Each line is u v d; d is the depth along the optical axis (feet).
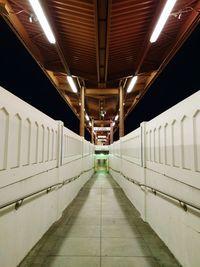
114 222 17.75
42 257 11.46
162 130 14.15
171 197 11.72
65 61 31.68
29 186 12.06
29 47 28.37
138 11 21.29
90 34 25.13
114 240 13.89
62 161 20.33
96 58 31.42
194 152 9.64
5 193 9.22
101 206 23.52
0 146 8.96
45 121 15.17
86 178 45.32
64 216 19.47
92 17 21.77
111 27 23.49
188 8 21.88
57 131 18.79
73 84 38.86
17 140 10.57
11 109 9.80
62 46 28.60
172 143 12.32
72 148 27.17
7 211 9.30
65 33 25.52
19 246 10.61
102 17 21.16
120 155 38.73
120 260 11.24
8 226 9.39
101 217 19.21
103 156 74.02
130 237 14.42
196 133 9.59
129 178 26.78
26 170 11.64
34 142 12.98
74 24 23.44
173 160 12.10
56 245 13.01
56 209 18.02
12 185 9.91
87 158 47.96
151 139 16.85
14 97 10.12
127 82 43.37
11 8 21.72
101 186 39.22
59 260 11.18
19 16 23.49
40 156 14.19
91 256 11.66
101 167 74.13
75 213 20.54
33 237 12.62
